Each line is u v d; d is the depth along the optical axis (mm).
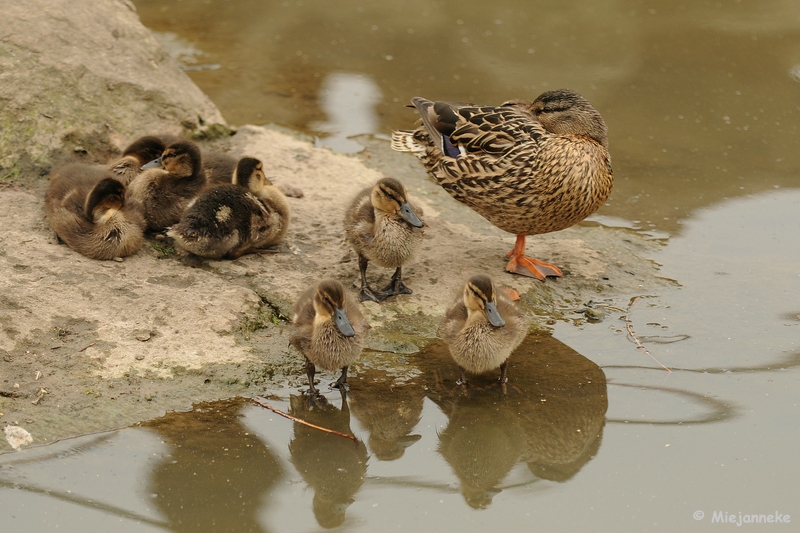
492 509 8359
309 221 13445
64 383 9547
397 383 10258
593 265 12805
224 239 11773
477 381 10359
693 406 9867
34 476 8414
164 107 15625
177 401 9562
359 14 23047
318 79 19266
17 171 13758
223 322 10734
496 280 12227
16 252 11461
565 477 8836
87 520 7980
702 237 13719
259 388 9945
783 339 11133
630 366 10602
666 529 8102
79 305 10648
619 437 9398
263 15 22781
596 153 11906
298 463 8938
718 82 19344
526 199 11820
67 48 15391
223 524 8047
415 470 8945
